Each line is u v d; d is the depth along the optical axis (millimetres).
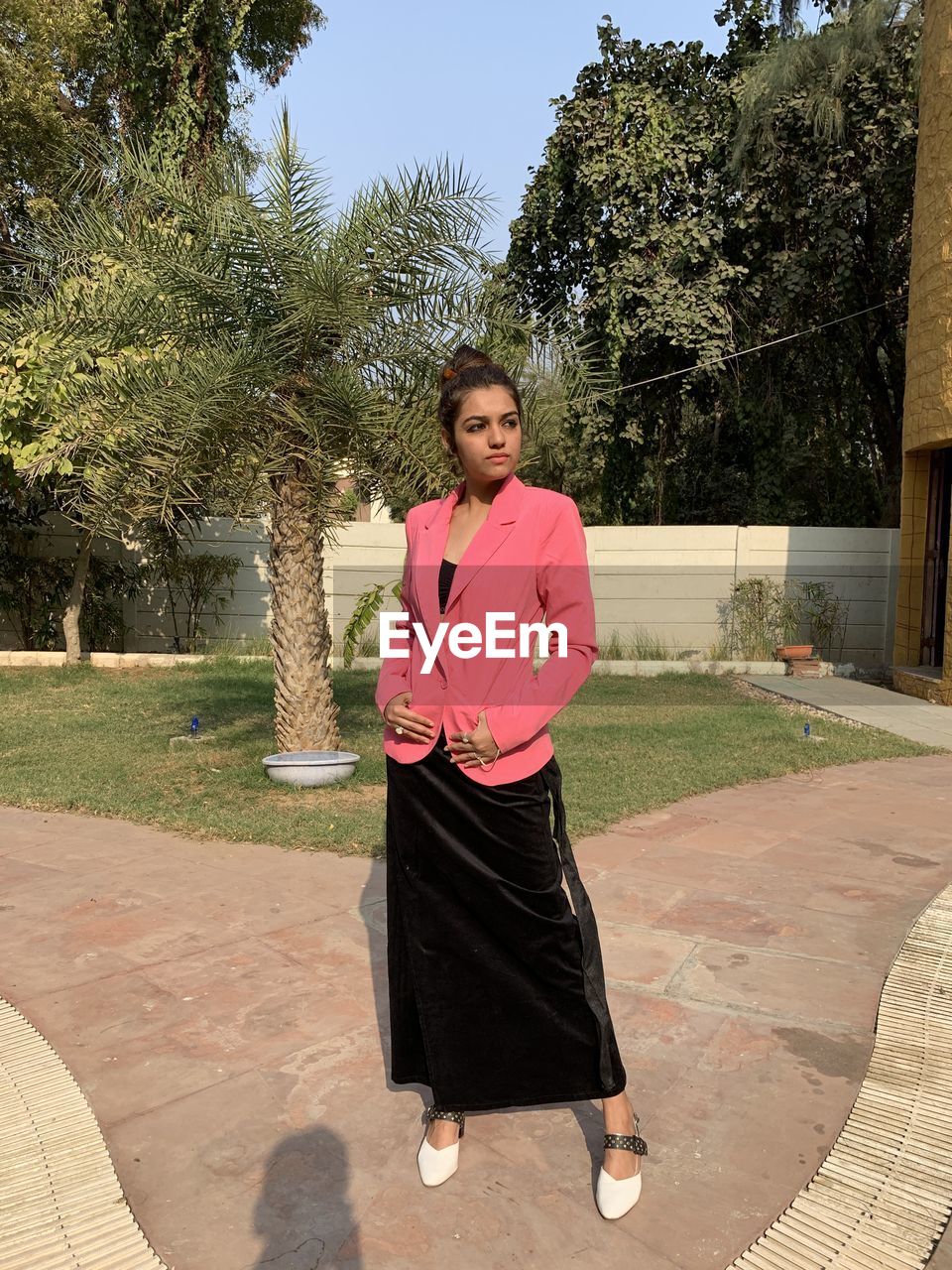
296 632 6277
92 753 6973
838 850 4594
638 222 14305
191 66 12320
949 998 2980
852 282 13727
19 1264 1853
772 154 13320
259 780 6008
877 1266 1840
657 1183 2096
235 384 5168
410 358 5508
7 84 12281
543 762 1907
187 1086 2506
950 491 11039
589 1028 1993
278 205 5156
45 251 6488
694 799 5664
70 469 7633
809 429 16828
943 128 9891
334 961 3307
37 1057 2641
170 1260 1869
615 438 15352
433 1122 2137
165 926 3639
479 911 1940
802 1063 2611
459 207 5168
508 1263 1851
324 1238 1926
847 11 13094
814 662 12062
